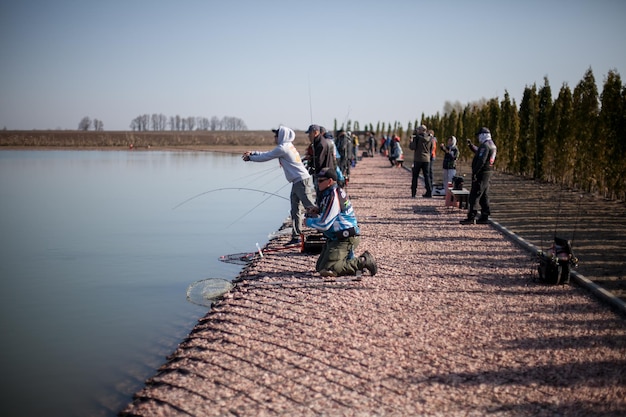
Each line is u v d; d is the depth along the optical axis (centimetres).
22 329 677
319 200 760
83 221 1504
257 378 482
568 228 1162
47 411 474
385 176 2616
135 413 437
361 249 981
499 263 866
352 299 691
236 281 832
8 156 5066
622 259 866
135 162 4228
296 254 972
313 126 1093
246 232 1338
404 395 442
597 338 549
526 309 641
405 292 716
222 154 5694
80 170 3350
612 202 1633
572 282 755
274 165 3975
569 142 2125
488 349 527
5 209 1731
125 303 777
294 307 668
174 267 980
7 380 536
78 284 878
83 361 580
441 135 4528
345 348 537
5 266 992
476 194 1227
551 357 506
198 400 448
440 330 579
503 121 2822
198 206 1830
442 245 1013
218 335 590
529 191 1945
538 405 421
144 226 1425
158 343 628
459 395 440
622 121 1662
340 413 417
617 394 434
